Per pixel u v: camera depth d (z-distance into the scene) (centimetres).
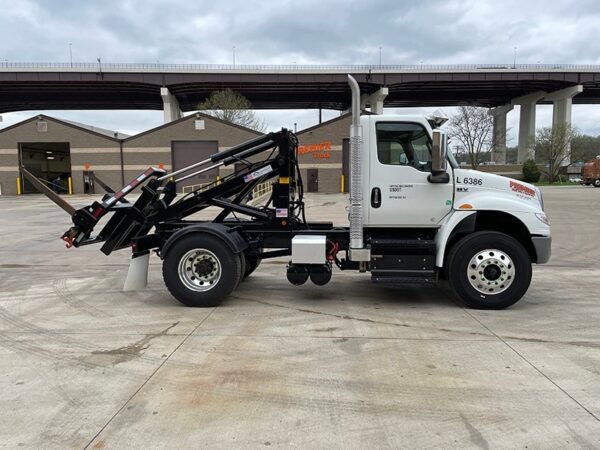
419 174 628
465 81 5653
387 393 385
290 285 785
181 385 401
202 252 644
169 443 314
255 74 5425
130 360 456
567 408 358
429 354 468
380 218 636
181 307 647
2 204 3244
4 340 516
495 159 7388
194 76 5441
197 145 4653
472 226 623
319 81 5456
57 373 427
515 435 322
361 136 628
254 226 688
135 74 5397
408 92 6412
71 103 6781
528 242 646
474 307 630
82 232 685
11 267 979
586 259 1055
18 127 4638
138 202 699
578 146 6700
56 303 675
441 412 354
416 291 736
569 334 526
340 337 520
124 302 677
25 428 334
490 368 432
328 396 380
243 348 487
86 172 4678
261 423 339
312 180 4462
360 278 838
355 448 308
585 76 5912
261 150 693
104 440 318
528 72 5738
